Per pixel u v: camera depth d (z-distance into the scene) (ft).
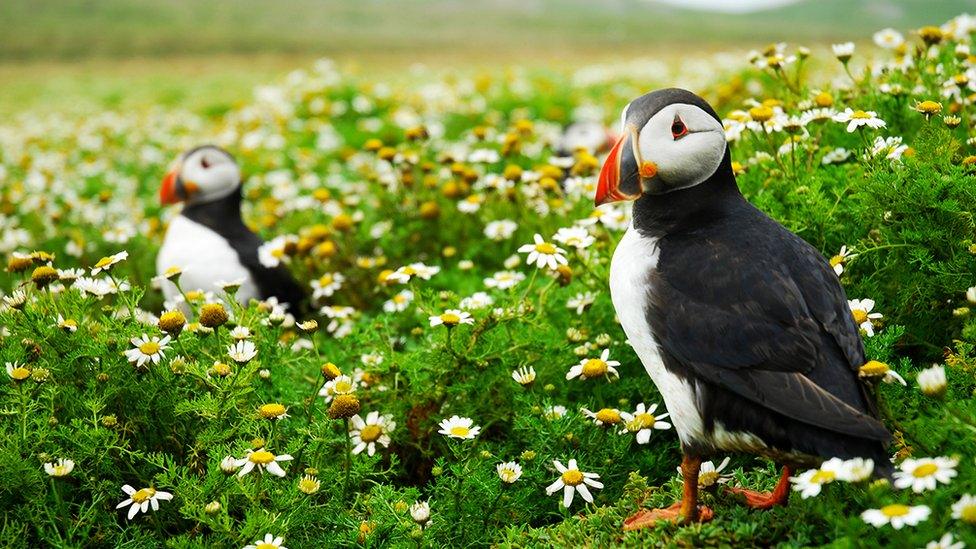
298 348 3.84
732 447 2.93
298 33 60.75
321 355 3.96
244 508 3.15
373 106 8.86
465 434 3.29
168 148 8.32
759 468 3.22
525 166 5.62
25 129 9.89
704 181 3.08
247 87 13.32
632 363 3.55
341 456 3.38
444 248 4.58
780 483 3.04
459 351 3.51
